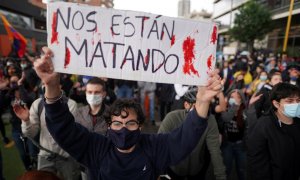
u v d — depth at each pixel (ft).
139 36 4.99
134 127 4.90
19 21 74.28
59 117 4.64
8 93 12.65
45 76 4.45
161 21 4.99
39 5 86.69
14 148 16.40
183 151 4.87
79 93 15.70
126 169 4.83
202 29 5.09
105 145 5.10
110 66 5.00
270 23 88.48
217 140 7.93
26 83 16.52
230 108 10.91
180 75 5.14
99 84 8.64
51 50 4.79
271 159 7.16
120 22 4.94
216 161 7.72
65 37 4.83
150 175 4.95
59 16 4.80
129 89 22.07
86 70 4.94
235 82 21.97
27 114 8.10
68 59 4.85
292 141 7.05
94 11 4.85
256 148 7.22
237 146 11.25
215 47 5.15
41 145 8.79
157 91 24.47
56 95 4.58
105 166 4.91
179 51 5.10
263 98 10.23
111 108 4.99
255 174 7.32
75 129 4.92
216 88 4.52
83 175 8.69
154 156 5.02
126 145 4.76
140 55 5.04
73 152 5.01
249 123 10.32
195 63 5.15
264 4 107.65
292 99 6.97
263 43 110.22
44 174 4.75
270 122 7.13
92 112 8.90
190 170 8.25
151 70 5.09
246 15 90.17
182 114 8.27
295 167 7.27
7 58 36.70
